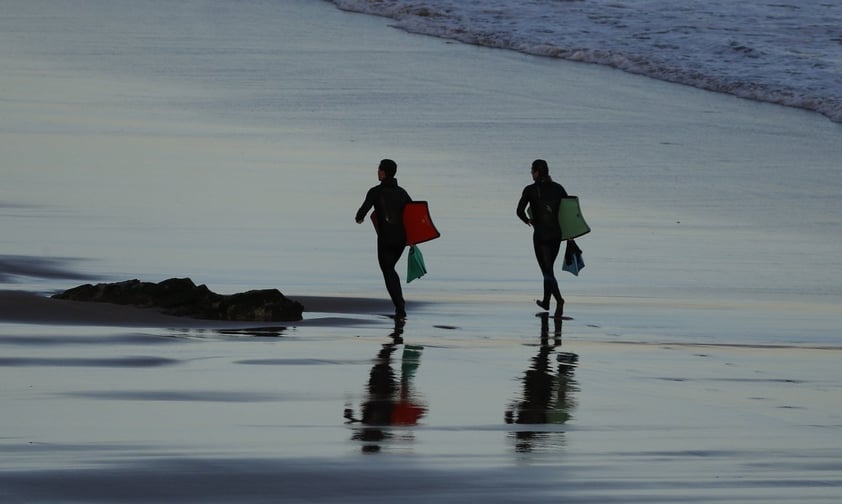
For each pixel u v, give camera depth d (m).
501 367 43.72
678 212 80.88
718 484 30.33
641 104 125.56
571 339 49.53
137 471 29.53
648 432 35.16
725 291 60.91
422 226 53.66
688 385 41.66
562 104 123.06
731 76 141.50
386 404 37.56
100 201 76.12
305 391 38.81
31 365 40.88
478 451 32.50
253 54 143.00
